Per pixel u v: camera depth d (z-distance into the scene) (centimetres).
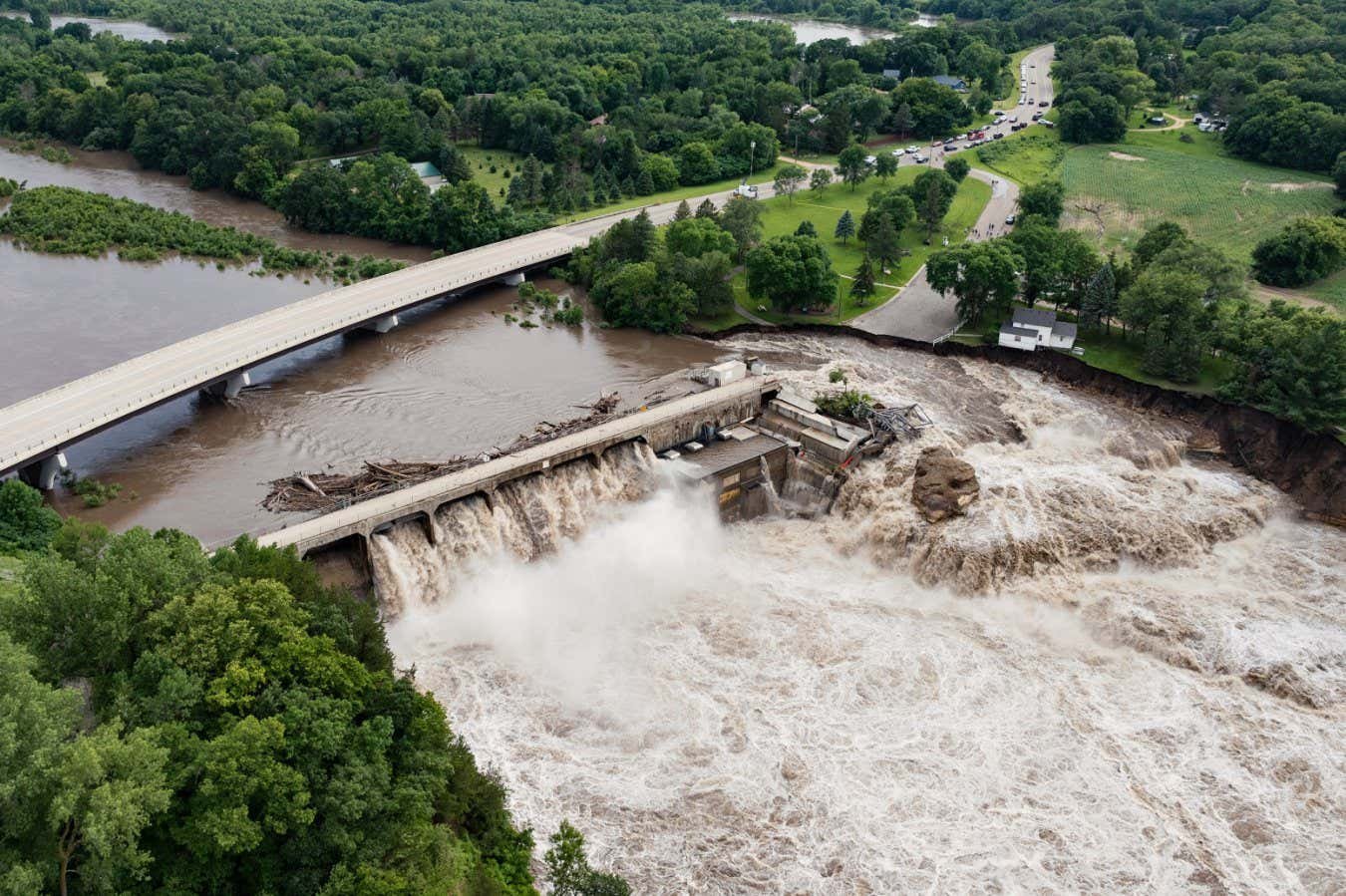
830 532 15675
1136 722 12031
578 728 11594
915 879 9950
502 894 8381
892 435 16825
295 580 9675
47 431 15075
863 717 11950
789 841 10294
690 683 12381
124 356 19700
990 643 13338
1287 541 15588
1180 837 10500
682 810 10569
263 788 7506
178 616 8262
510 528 14512
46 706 6725
